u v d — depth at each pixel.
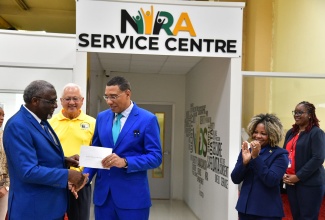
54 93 2.12
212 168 4.86
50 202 2.07
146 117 2.53
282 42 5.83
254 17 6.11
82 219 2.92
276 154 2.57
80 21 3.78
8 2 7.88
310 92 4.34
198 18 3.92
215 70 4.76
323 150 3.24
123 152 2.48
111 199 2.52
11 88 3.88
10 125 2.00
